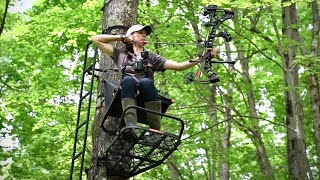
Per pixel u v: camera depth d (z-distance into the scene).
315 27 13.19
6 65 16.64
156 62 6.52
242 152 16.06
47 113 15.25
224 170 14.94
